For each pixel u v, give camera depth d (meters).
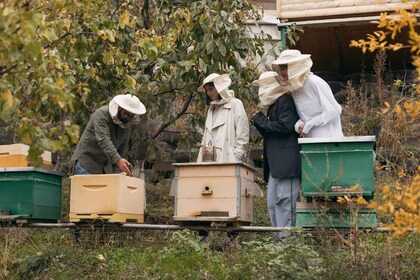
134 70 10.34
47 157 9.02
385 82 13.84
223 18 10.03
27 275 7.72
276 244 7.57
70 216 8.24
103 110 8.70
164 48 8.94
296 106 8.09
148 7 10.92
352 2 12.41
